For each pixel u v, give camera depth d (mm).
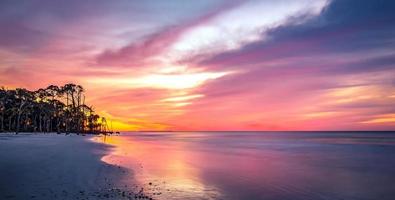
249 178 23984
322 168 31500
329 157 44656
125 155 39875
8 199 13406
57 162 25047
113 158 34125
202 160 37656
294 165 33906
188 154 46906
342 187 21234
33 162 23688
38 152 32281
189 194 17297
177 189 18438
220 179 23047
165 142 96000
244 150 59281
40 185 16156
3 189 15047
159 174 24109
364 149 64625
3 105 114188
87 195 14812
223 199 16703
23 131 122188
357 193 19438
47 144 47469
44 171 20125
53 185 16312
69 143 54531
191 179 22453
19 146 39500
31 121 131875
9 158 25422
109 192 15984
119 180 19844
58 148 40156
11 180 16922
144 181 20391
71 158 29094
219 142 100688
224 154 48281
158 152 49750
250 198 17266
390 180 24234
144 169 26422
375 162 38062
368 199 17969
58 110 135625
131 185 18547
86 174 20594
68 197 14141
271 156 45719
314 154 50344
